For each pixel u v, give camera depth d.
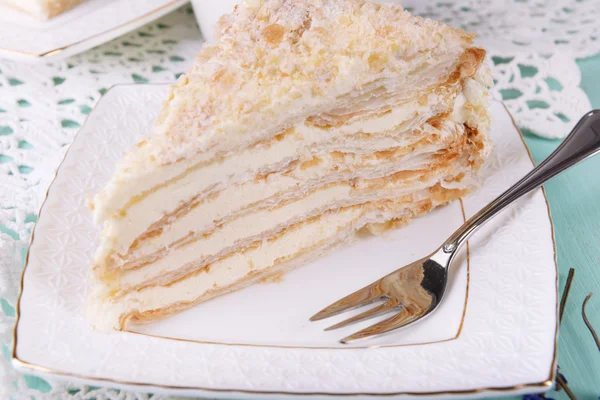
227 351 0.29
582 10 0.45
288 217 0.33
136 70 0.42
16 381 0.29
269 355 0.29
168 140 0.30
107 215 0.30
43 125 0.39
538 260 0.31
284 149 0.31
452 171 0.34
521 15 0.45
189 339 0.30
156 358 0.29
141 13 0.41
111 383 0.28
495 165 0.35
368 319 0.30
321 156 0.32
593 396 0.29
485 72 0.33
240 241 0.32
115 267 0.31
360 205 0.34
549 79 0.41
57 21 0.41
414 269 0.32
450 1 0.45
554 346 0.28
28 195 0.36
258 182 0.31
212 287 0.32
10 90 0.41
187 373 0.28
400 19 0.32
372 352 0.29
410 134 0.33
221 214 0.31
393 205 0.34
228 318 0.31
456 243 0.32
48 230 0.33
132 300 0.31
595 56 0.42
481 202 0.34
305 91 0.30
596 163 0.37
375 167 0.33
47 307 0.30
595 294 0.32
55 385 0.29
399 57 0.31
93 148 0.36
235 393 0.27
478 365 0.28
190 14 0.46
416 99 0.32
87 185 0.35
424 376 0.28
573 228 0.34
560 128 0.38
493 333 0.29
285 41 0.31
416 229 0.34
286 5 0.33
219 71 0.31
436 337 0.30
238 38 0.32
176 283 0.32
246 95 0.30
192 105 0.30
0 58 0.41
